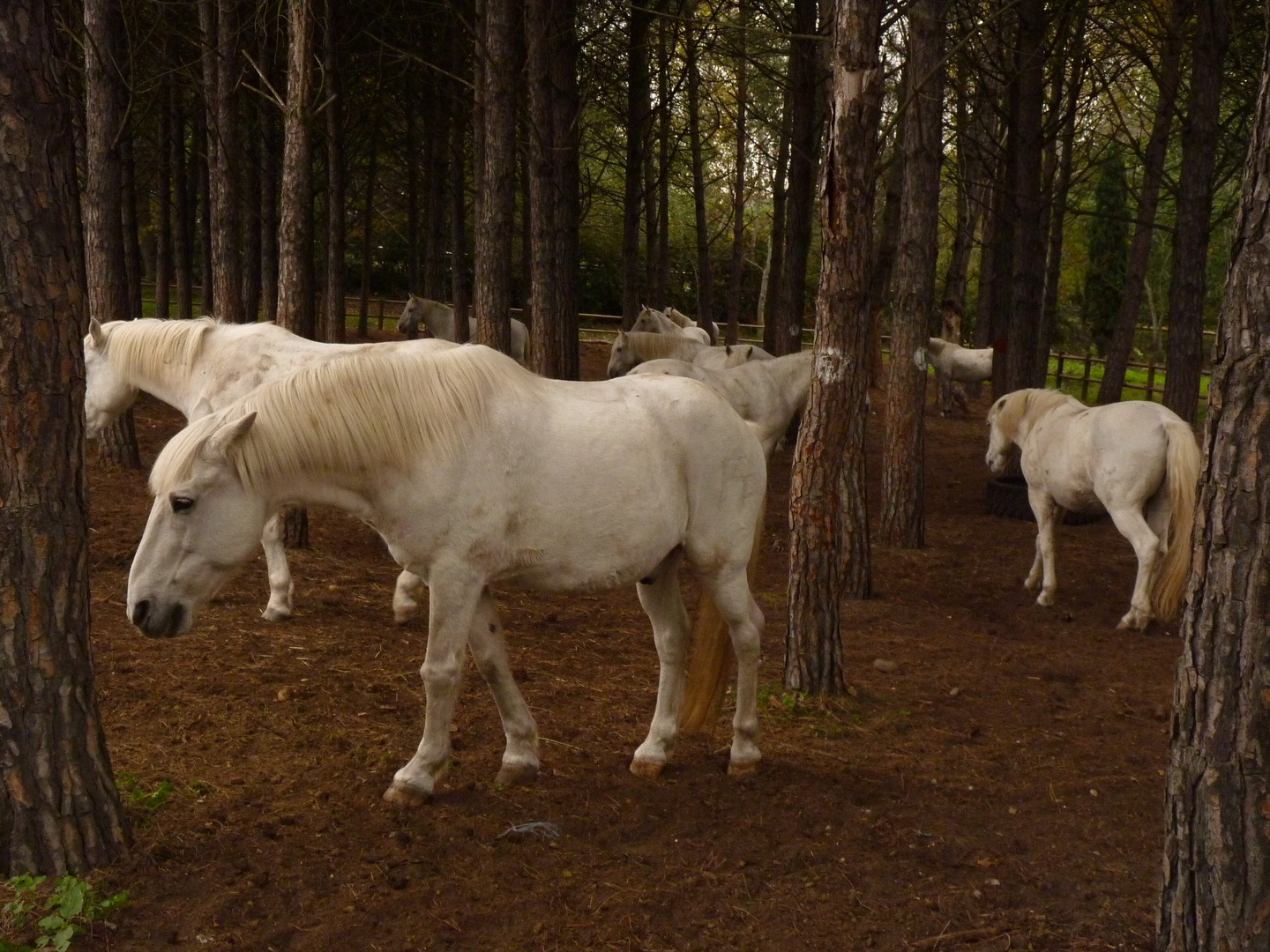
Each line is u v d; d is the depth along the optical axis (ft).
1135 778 15.28
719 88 73.05
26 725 10.16
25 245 9.64
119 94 33.42
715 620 14.98
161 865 10.89
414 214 78.18
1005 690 18.99
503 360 12.98
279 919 10.32
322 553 24.27
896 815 13.53
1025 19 37.37
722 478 13.89
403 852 11.68
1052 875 12.21
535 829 12.40
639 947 10.37
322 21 35.45
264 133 55.67
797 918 11.02
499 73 29.66
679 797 13.70
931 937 10.78
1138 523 23.18
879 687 18.65
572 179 42.11
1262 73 8.44
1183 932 8.89
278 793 12.81
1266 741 8.33
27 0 9.45
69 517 10.25
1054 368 85.46
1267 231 8.23
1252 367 8.27
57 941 9.30
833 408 16.84
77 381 10.21
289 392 12.16
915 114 27.45
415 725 15.30
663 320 57.88
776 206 62.28
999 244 51.16
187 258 61.36
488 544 12.41
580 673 18.25
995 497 36.27
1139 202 47.34
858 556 24.80
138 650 16.87
